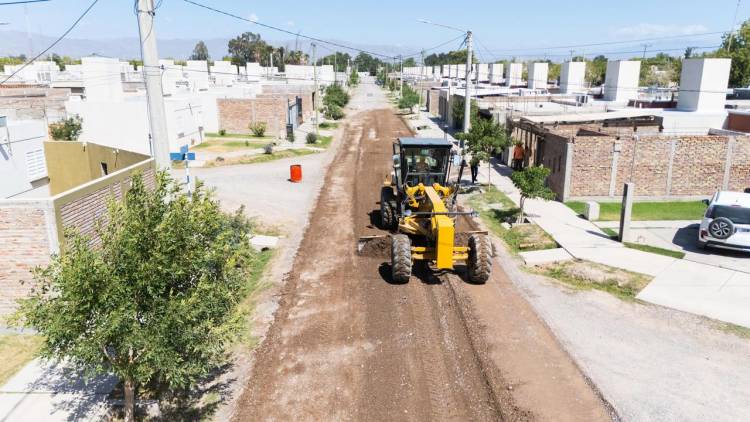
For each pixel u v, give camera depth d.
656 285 13.32
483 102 40.50
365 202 21.91
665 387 9.29
